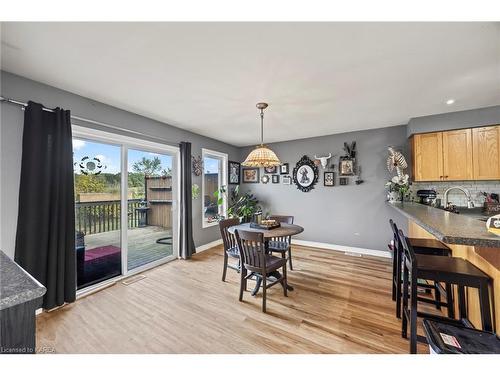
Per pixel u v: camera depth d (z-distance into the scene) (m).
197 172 4.15
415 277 1.39
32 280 0.73
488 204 2.89
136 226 3.21
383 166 3.79
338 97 2.47
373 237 3.88
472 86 2.20
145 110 2.89
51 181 2.13
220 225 2.90
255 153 2.63
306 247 4.35
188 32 1.42
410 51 1.63
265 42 1.52
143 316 2.04
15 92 1.95
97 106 2.57
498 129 2.73
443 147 3.03
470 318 1.59
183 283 2.75
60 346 1.65
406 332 1.73
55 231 2.11
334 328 1.87
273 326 1.90
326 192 4.29
